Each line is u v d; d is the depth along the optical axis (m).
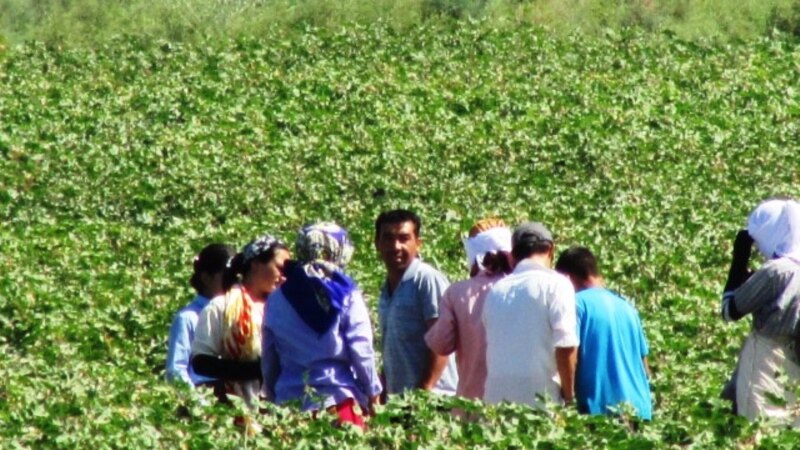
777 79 97.19
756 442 31.69
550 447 30.95
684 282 58.53
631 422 32.50
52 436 34.06
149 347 52.44
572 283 34.50
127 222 72.50
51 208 74.94
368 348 32.78
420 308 35.91
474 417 32.94
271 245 35.28
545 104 91.12
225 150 83.25
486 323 33.38
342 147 83.38
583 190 75.25
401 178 77.81
